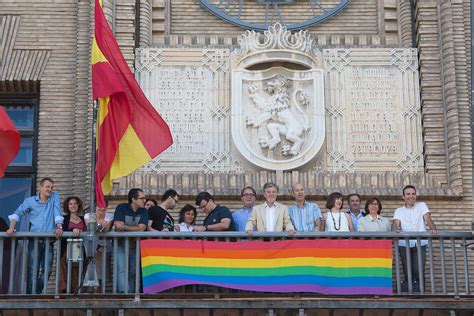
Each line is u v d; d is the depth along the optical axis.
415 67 23.44
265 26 23.89
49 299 18.72
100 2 20.62
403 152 22.89
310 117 22.83
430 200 22.42
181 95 23.14
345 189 22.38
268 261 19.22
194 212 20.66
